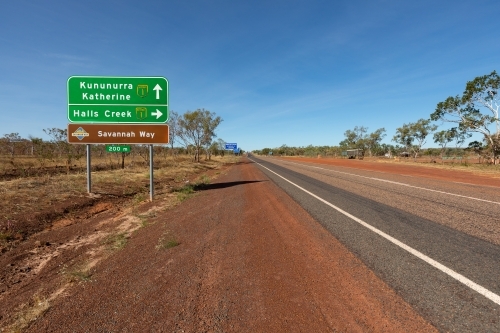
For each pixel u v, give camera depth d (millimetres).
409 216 6652
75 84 10547
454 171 23031
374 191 10953
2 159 23750
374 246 4598
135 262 4359
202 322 2691
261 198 9805
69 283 3801
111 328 2678
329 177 17375
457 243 4684
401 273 3580
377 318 2650
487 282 3305
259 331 2525
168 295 3244
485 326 2492
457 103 33906
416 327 2502
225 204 8914
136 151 28047
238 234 5539
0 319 3109
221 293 3230
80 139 10633
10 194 8883
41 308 3160
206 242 5121
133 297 3248
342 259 4082
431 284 3277
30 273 4449
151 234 5898
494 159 33469
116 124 10602
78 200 9664
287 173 21156
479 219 6301
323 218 6578
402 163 38188
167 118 10602
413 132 52031
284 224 6152
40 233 6578
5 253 5312
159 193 12008
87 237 6215
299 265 3922
